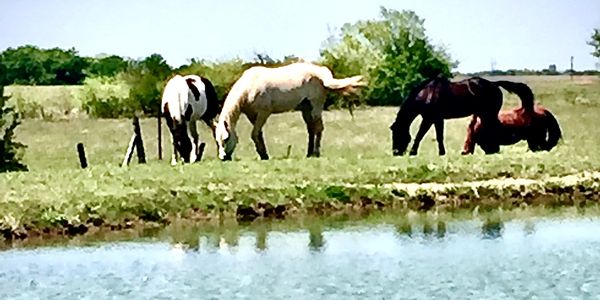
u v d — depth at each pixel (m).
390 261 24.41
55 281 22.98
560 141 46.81
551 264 23.83
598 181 33.44
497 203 32.22
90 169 36.72
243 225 29.47
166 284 22.48
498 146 41.38
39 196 30.39
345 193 31.38
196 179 32.94
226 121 39.09
